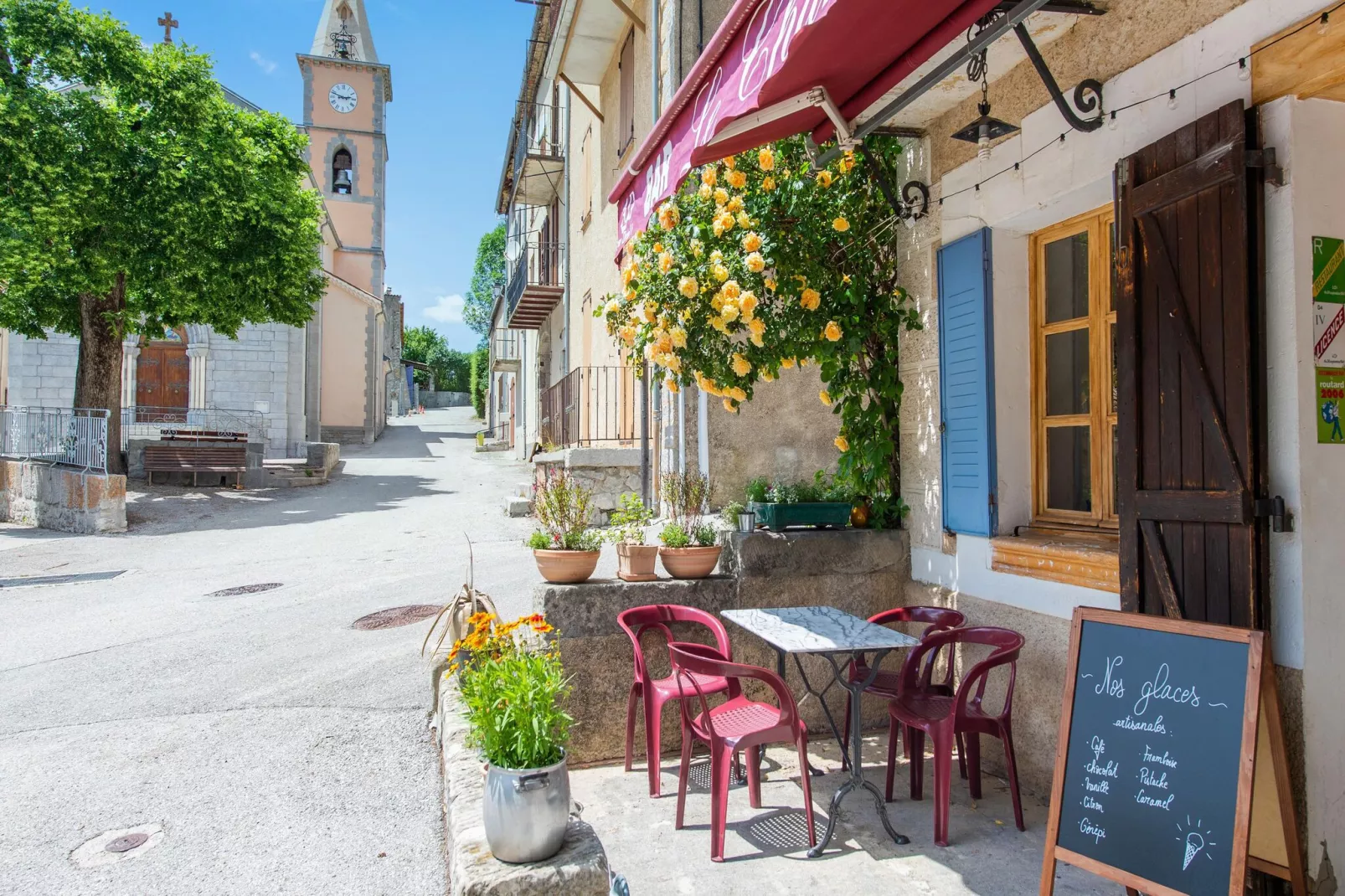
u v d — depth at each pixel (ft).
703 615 12.41
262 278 49.65
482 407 160.97
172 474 55.01
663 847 10.16
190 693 16.60
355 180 104.32
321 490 54.80
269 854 10.46
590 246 41.29
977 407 12.37
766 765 12.98
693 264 13.44
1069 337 11.83
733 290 12.41
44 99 42.42
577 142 45.70
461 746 10.69
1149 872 7.33
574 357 45.96
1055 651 10.87
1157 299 8.77
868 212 14.67
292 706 15.74
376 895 9.53
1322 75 7.41
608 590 13.05
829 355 13.76
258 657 18.86
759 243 12.55
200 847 10.64
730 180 12.23
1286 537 7.71
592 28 34.32
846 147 9.68
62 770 13.01
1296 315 7.66
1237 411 7.85
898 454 14.89
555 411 44.80
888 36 7.74
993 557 12.10
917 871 9.48
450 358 226.79
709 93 9.64
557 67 38.40
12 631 22.09
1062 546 10.77
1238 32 8.21
